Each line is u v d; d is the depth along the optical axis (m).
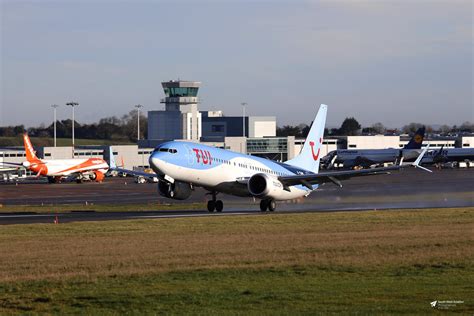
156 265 79.94
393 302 62.41
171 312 59.94
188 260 82.88
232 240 100.62
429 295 64.88
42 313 60.03
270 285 69.69
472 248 91.94
